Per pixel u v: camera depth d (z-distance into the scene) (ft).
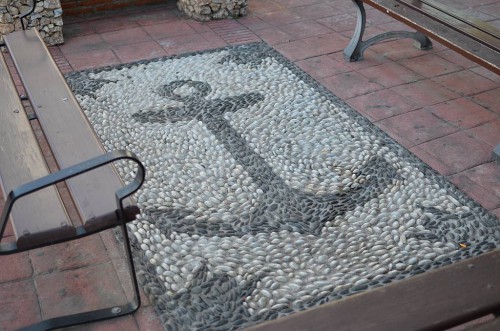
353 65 15.15
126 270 8.96
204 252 9.20
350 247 9.27
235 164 11.31
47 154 11.64
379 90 13.94
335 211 10.05
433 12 12.82
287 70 14.84
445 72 14.70
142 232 9.63
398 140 12.05
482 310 5.76
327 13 18.33
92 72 14.84
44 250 9.33
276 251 9.19
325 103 13.35
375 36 15.37
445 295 5.91
